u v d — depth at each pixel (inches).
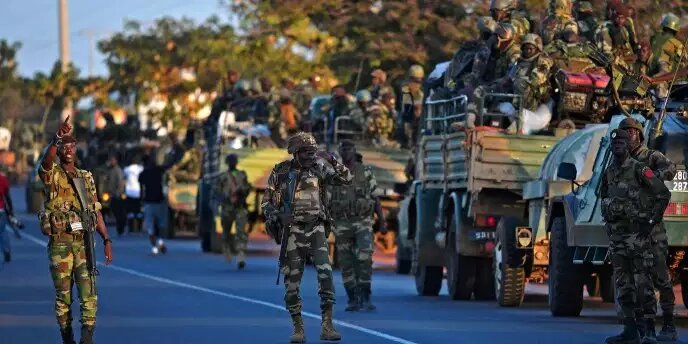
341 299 1947.6
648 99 1550.2
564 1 2033.7
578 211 1558.8
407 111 2377.0
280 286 2181.3
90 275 1289.4
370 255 1754.4
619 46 2043.6
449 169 2003.0
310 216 1405.0
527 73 1956.2
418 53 3521.2
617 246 1331.2
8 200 2669.8
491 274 1967.3
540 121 1951.3
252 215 3019.2
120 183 3978.8
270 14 3924.7
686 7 2918.3
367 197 1753.2
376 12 3673.7
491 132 1910.7
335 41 3863.2
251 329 1534.2
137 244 3531.0
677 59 2059.5
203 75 5251.0
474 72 2094.0
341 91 2839.6
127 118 4736.7
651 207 1316.4
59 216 1277.1
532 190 1776.6
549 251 1674.5
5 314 1732.3
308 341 1412.4
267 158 2992.1
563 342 1397.6
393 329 1525.6
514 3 2127.2
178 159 3762.3
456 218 1932.8
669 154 1462.8
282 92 3213.6
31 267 2623.0
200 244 3531.0
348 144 1768.0
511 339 1423.5
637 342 1346.0
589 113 1931.6
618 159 1326.3
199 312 1737.2
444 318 1657.2
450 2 3526.1
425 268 2062.0
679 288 2133.4
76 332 1524.4
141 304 1852.9
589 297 2015.3
